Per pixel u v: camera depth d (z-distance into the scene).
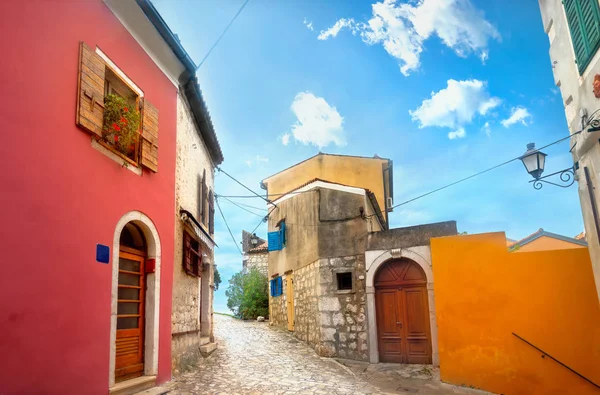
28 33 4.27
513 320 7.45
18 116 4.07
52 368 4.25
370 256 10.38
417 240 9.99
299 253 13.16
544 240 17.25
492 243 7.91
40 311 4.16
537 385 7.07
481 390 7.51
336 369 9.05
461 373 7.84
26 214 4.08
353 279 10.55
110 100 5.61
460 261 8.18
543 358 7.09
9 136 3.95
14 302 3.86
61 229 4.54
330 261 11.02
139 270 6.49
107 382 5.16
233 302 21.92
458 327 8.01
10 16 4.07
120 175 5.79
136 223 6.32
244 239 24.23
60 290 4.45
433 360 9.26
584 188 6.03
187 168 8.70
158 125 7.05
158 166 6.95
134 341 6.21
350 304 10.46
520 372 7.25
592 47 5.19
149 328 6.45
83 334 4.77
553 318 7.14
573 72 5.89
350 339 10.27
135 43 6.45
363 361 9.91
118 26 5.97
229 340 12.99
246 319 20.36
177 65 7.66
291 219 14.10
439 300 8.32
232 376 7.79
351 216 11.08
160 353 6.60
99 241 5.20
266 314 20.30
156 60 7.14
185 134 8.54
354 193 11.20
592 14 5.15
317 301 11.15
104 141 5.41
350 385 7.62
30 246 4.10
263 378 7.80
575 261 7.15
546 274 7.33
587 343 6.83
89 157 5.11
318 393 6.90
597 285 6.02
